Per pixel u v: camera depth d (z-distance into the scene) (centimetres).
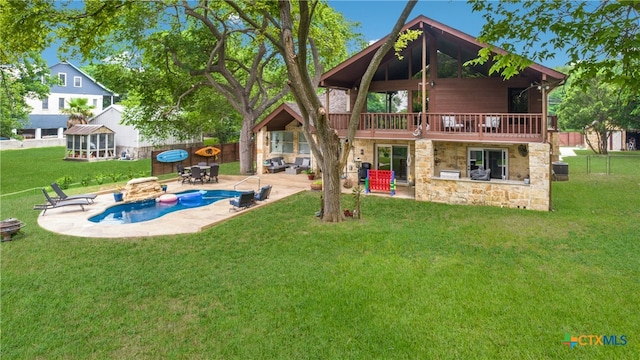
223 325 621
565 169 2102
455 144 1841
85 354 552
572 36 631
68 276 825
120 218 1405
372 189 1836
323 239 1076
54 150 4091
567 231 1122
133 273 840
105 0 1231
